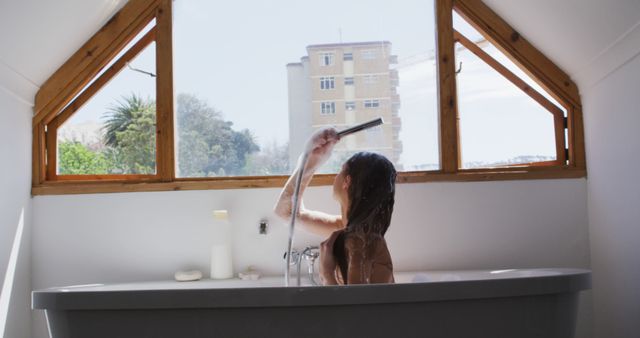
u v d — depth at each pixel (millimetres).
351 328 1462
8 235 2152
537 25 2271
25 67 2195
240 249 2344
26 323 2270
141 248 2340
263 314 1463
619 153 2078
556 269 2006
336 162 2449
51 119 2426
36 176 2361
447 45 2428
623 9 1836
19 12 1946
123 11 2422
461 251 2348
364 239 1857
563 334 1586
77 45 2373
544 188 2371
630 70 1969
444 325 1491
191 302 1464
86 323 1518
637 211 1965
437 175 2369
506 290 1511
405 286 1468
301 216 2201
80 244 2336
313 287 1454
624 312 2072
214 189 2359
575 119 2383
